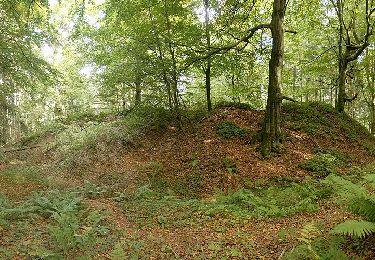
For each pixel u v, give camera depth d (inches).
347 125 745.0
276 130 601.6
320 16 913.5
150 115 773.9
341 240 257.3
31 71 525.0
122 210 414.9
